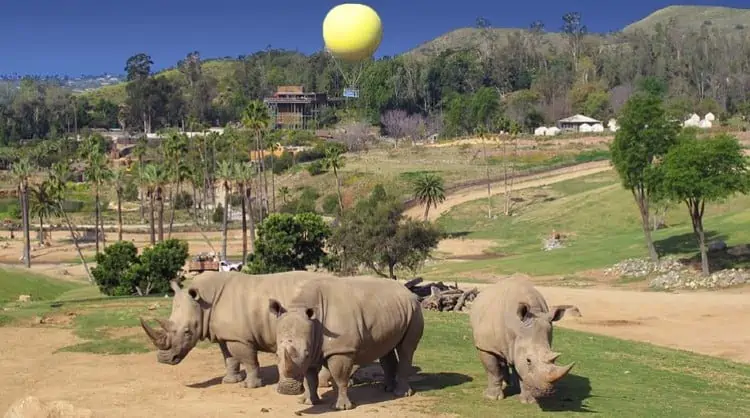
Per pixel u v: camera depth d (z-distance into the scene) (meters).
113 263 50.88
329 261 56.41
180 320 16.83
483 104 179.38
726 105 196.00
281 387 14.27
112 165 164.50
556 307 14.41
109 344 22.66
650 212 84.50
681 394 19.47
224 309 16.95
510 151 143.38
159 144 187.12
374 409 15.04
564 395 17.22
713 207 81.44
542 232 89.06
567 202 98.44
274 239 55.47
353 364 15.22
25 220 93.62
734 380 23.12
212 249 98.94
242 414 14.66
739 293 49.06
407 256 56.03
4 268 60.62
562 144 146.00
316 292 14.85
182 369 19.19
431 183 101.00
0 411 15.63
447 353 21.77
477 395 16.34
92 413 13.63
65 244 107.81
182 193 141.38
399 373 16.34
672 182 52.97
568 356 24.19
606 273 59.81
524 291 15.49
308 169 139.88
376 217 56.22
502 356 15.40
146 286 50.12
